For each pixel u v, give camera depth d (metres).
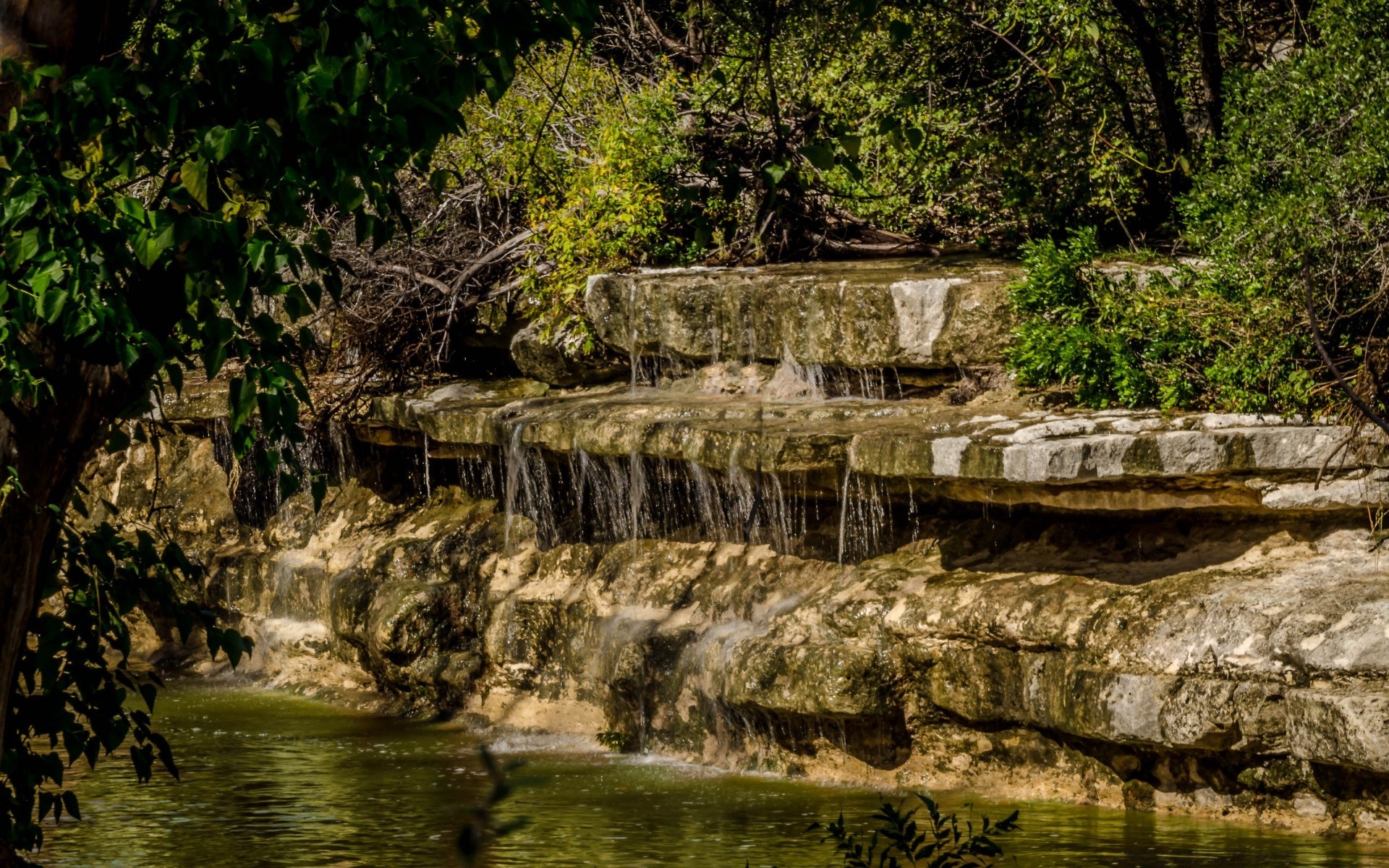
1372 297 12.04
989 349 13.98
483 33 6.66
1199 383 12.61
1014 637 11.96
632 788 12.64
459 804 12.23
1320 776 10.52
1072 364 12.80
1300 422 11.52
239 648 7.79
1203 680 10.83
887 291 14.41
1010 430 12.37
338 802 12.37
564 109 19.86
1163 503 11.66
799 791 12.46
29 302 6.20
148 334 6.37
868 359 14.59
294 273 6.68
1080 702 11.38
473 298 19.16
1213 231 13.70
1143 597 11.59
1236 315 12.41
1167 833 10.54
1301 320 12.16
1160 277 13.17
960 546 13.16
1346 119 13.15
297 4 6.46
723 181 7.79
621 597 15.38
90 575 7.71
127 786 13.01
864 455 12.80
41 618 7.43
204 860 10.55
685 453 14.30
